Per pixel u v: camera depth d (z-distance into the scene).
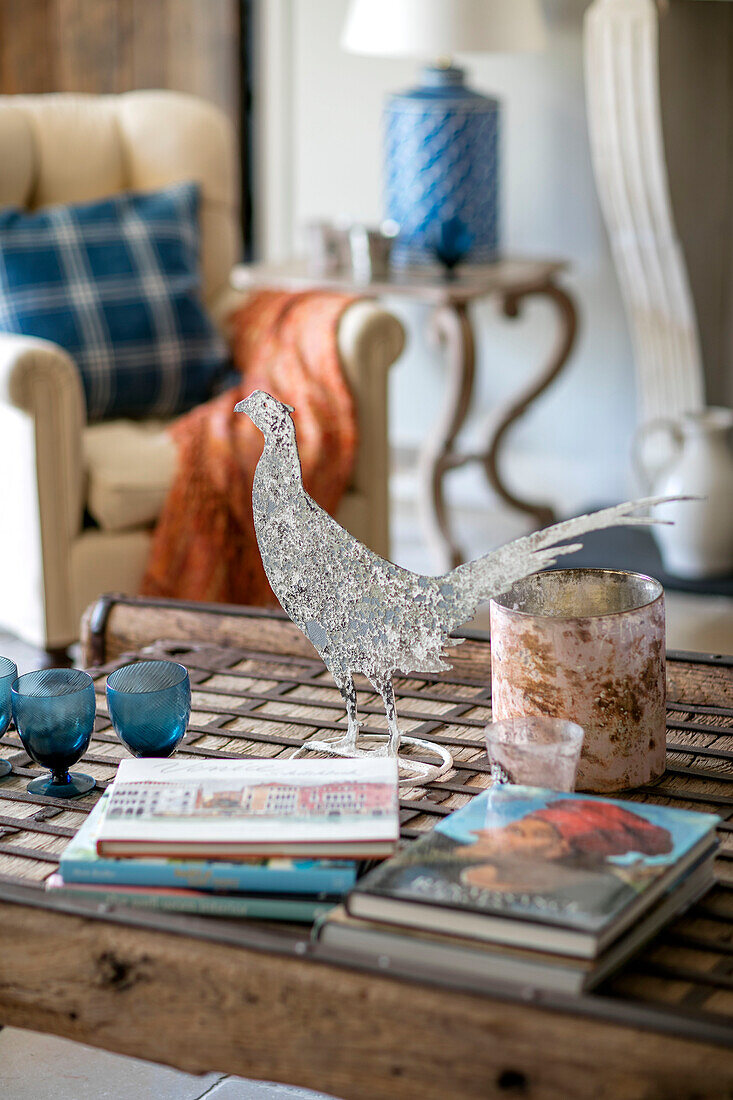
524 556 1.07
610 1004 0.82
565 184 3.35
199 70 3.72
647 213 2.91
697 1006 0.84
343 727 1.29
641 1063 0.79
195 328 2.63
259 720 1.32
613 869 0.90
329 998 0.87
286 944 0.89
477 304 3.53
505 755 1.04
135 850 0.96
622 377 3.41
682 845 0.93
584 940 0.83
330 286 2.91
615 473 3.47
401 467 3.73
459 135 2.97
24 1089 1.40
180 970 0.91
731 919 0.94
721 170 3.17
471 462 3.20
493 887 0.88
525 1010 0.82
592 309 3.40
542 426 3.53
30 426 2.27
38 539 2.31
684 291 2.97
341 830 0.96
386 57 3.50
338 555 1.13
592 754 1.13
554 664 1.12
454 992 0.84
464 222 3.03
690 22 2.92
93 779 1.18
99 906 0.95
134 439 2.49
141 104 2.86
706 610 2.76
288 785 1.04
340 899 0.94
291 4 3.58
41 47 3.81
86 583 2.37
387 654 1.14
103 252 2.59
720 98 3.12
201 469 2.38
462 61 3.38
